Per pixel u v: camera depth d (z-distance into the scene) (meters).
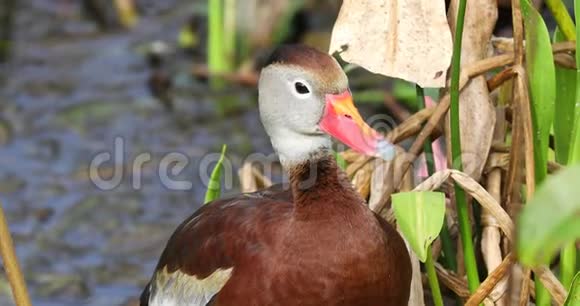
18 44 19.31
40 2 20.34
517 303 9.67
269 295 9.13
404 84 15.77
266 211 9.34
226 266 9.34
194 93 17.72
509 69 9.84
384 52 9.68
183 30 18.66
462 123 10.10
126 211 15.16
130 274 14.02
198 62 18.36
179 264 9.75
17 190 15.63
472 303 9.24
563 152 10.19
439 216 8.81
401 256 9.31
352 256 9.02
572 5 14.20
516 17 9.54
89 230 14.82
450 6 10.02
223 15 17.62
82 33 19.48
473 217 10.43
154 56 18.52
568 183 6.53
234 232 9.34
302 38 17.66
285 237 9.12
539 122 9.62
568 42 9.99
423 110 10.45
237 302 9.24
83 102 17.72
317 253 9.04
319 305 9.09
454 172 9.38
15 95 17.97
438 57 9.59
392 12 9.64
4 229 9.16
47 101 17.77
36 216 15.11
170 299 9.79
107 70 18.50
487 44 10.13
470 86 10.06
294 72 9.51
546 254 6.94
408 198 8.88
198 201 15.28
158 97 17.73
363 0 9.68
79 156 16.34
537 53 9.46
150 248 14.45
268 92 9.68
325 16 17.84
